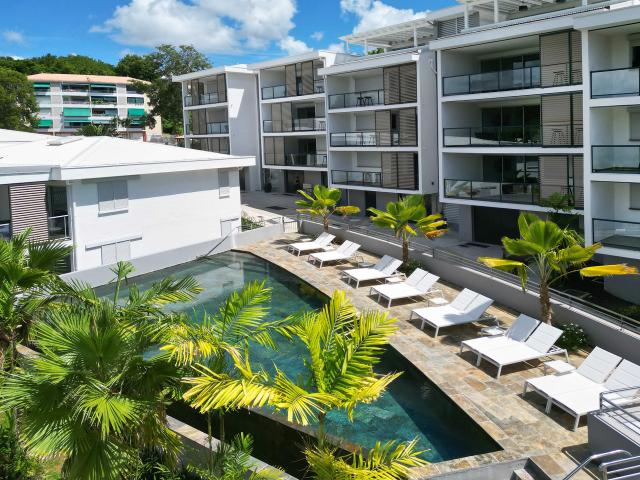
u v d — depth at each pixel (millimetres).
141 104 102438
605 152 19062
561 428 10703
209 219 27766
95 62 115875
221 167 27594
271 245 27891
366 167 35156
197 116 47312
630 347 13391
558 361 12461
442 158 26891
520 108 26312
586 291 20016
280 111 40250
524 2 27297
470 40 24656
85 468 6297
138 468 7711
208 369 6707
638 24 18188
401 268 22500
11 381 6566
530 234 14453
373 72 33125
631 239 18656
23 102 67625
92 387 6492
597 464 9406
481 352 13398
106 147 25625
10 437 9180
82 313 7594
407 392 13016
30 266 9883
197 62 67000
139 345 7414
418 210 21578
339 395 6594
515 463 9586
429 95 29281
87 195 22625
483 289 18984
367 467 6727
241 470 8203
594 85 18906
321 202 27422
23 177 20344
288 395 6234
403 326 16531
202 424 11773
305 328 7141
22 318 9336
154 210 25234
